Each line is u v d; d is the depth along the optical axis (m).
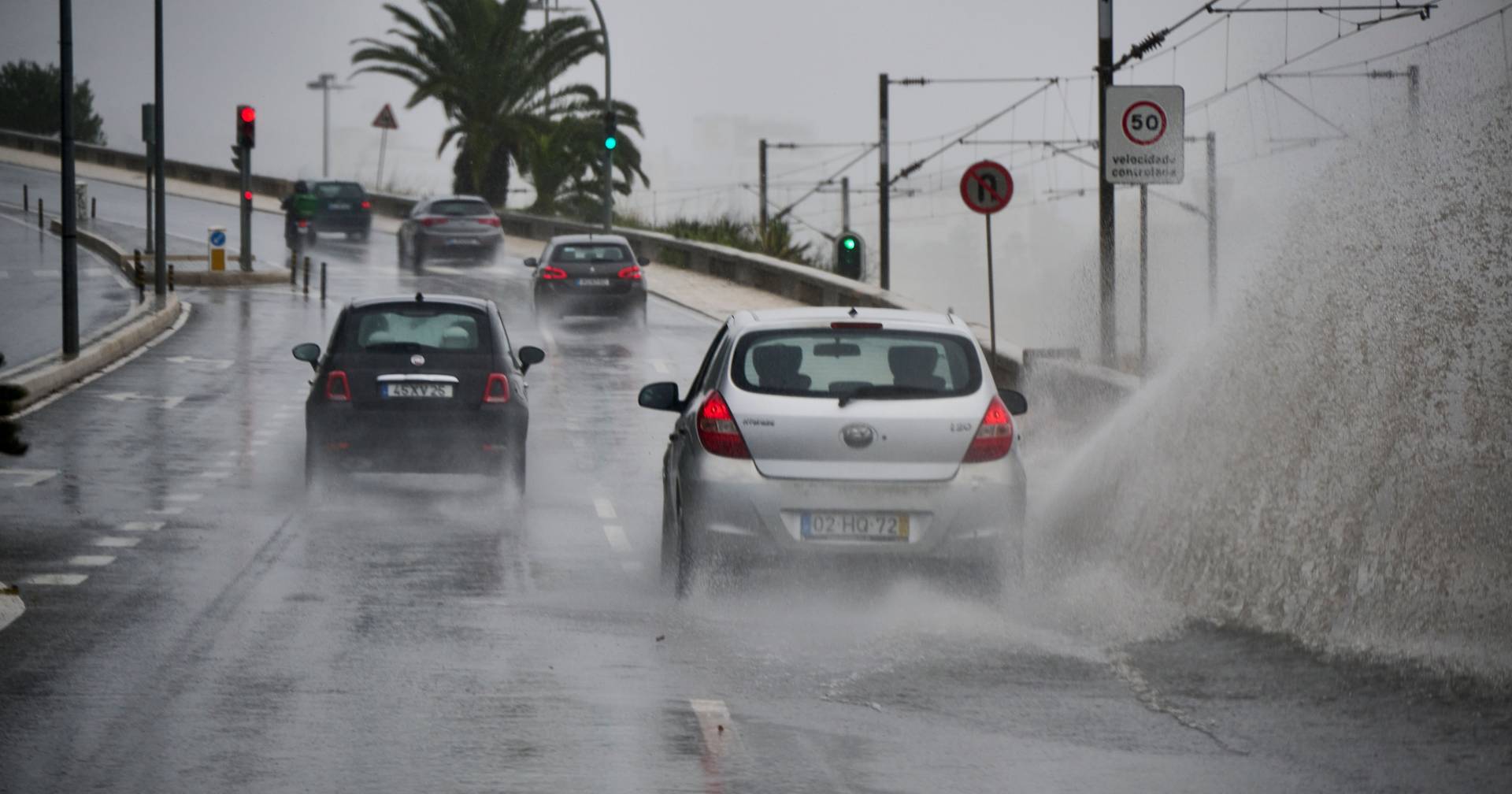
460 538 34.09
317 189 152.62
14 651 23.41
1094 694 20.86
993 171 55.34
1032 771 17.62
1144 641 23.62
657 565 31.14
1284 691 20.88
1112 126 49.25
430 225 126.06
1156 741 18.75
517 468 38.56
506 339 39.66
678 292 113.50
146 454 46.97
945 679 21.64
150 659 23.02
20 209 165.12
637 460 47.25
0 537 33.66
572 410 58.84
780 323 26.30
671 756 18.22
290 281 115.19
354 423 37.53
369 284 113.81
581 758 18.14
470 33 167.25
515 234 163.25
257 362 72.00
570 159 167.50
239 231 152.75
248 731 19.19
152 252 120.75
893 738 18.94
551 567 30.81
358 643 24.11
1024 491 25.94
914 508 25.25
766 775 17.50
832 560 25.23
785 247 134.00
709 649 23.58
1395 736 18.83
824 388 25.66
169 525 35.44
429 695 21.00
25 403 58.12
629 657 23.14
